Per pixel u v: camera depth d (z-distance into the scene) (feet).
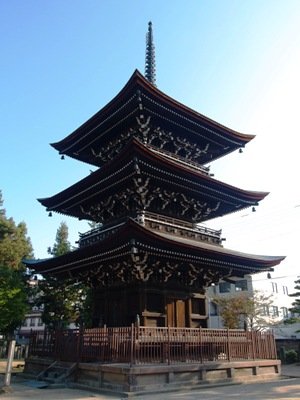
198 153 108.47
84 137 103.91
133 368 58.59
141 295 79.10
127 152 76.59
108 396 56.54
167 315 82.58
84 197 96.73
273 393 59.72
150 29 133.39
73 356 74.08
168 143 102.58
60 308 177.68
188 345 71.26
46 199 101.76
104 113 95.35
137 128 95.86
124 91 88.38
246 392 61.05
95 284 93.81
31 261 102.22
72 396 56.39
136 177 82.79
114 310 85.30
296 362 163.53
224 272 93.40
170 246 74.13
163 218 89.56
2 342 169.07
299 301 172.45
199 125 100.17
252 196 100.07
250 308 181.27
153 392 58.95
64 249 192.65
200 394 58.49
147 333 65.77
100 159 110.11
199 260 82.99
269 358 86.69
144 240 70.74
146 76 126.00
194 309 90.22
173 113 94.53
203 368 69.15
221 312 186.09
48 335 84.48
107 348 67.00
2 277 148.66
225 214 108.58
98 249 78.43
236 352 79.61
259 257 95.55
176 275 86.48
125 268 81.76
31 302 185.57
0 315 139.44
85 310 163.53
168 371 63.36
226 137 106.73
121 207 94.07
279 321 200.85
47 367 78.18
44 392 60.80
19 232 194.70
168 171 83.41
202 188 91.91
